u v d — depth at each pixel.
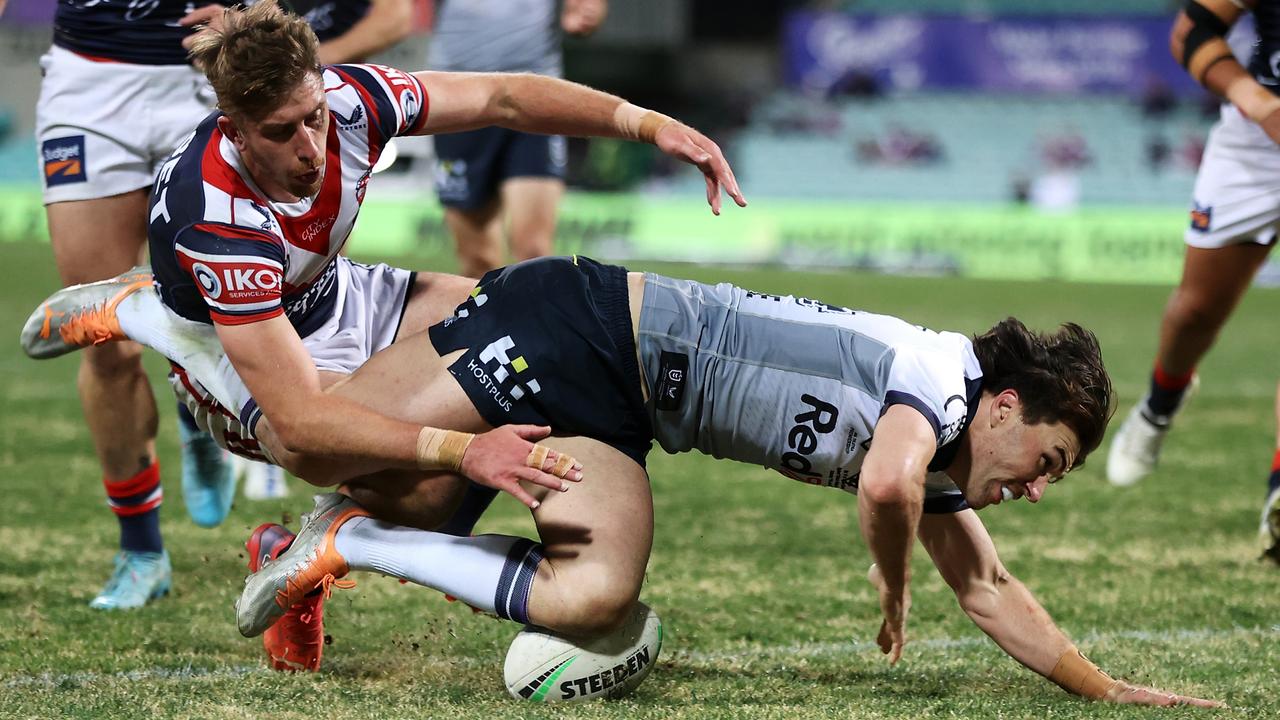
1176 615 14.33
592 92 12.31
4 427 25.47
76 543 16.77
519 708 10.24
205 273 10.29
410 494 11.24
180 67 14.81
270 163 10.16
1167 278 81.50
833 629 13.66
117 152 14.55
